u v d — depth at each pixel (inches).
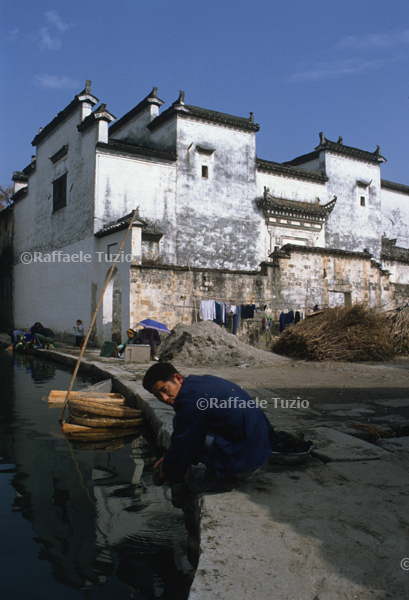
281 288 657.6
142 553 111.6
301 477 127.9
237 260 817.5
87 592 97.0
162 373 123.2
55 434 227.0
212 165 799.1
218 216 799.7
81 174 726.5
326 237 954.7
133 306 557.0
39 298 886.4
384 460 141.9
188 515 132.0
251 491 118.6
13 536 120.0
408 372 356.8
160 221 735.7
